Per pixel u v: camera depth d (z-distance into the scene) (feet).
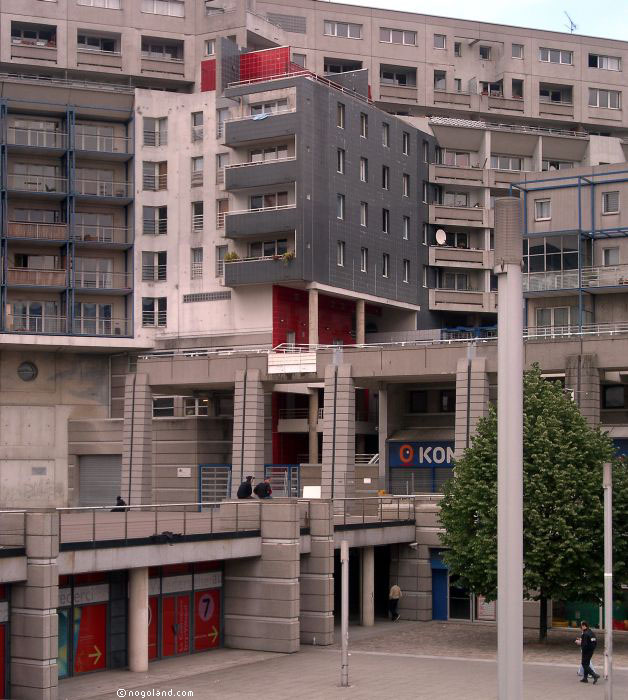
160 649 138.82
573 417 154.81
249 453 243.40
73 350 298.97
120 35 344.28
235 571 148.36
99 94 305.32
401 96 377.91
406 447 260.01
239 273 290.35
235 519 144.36
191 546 134.10
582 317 248.73
